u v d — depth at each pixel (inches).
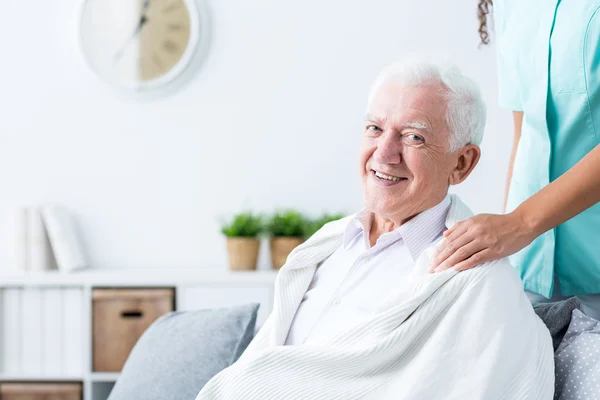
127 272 141.2
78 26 149.8
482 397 52.4
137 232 149.7
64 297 136.9
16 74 151.7
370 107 63.7
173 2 148.4
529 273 70.4
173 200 149.3
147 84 148.8
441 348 54.1
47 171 151.2
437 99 61.3
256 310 86.2
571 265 67.2
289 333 67.3
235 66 148.1
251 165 148.0
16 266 145.9
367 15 145.6
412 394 53.6
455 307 54.9
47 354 136.9
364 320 57.2
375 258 63.9
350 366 56.4
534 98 67.9
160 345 86.0
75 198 150.9
